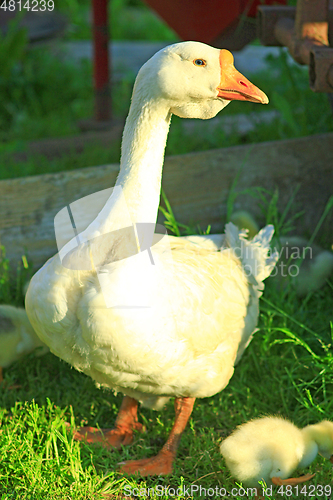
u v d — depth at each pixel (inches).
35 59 394.9
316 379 145.3
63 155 260.8
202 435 130.6
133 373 113.7
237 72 112.7
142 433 133.9
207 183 198.2
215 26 224.7
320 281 179.5
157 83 110.5
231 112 299.7
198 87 111.0
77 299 107.7
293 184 205.6
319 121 227.9
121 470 122.1
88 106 355.9
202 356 120.9
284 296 169.6
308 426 121.3
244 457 111.8
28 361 154.0
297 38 161.3
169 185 194.2
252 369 152.0
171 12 240.5
